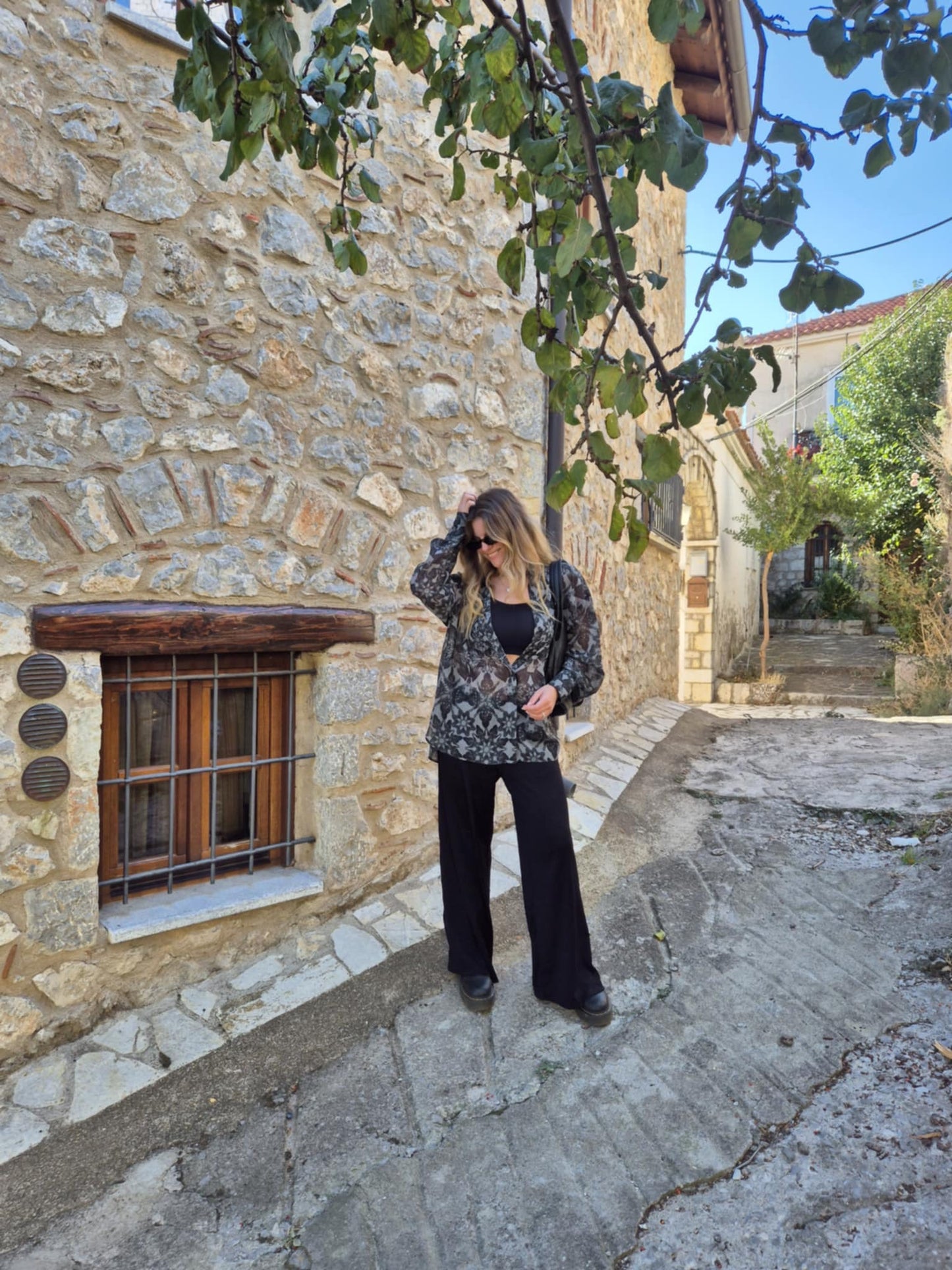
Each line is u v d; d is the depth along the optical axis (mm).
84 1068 2178
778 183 1196
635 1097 2105
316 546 2924
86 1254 1646
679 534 9117
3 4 2164
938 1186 1806
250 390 2715
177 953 2523
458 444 3482
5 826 2193
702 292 1280
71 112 2297
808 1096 2127
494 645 2338
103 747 2516
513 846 3559
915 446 12383
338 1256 1651
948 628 9125
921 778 4805
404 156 3248
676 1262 1642
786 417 19109
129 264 2422
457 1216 1749
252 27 1090
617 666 6184
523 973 2658
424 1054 2264
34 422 2240
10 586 2209
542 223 1467
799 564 19125
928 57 982
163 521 2500
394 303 3205
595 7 5258
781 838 3926
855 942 2902
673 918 3051
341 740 3000
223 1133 1981
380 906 3049
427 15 1340
